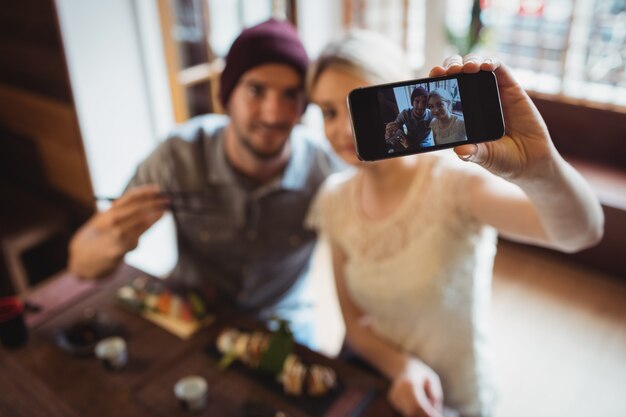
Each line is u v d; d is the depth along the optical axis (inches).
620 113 94.3
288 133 53.6
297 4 122.3
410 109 25.8
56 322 55.5
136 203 50.8
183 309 55.1
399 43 135.0
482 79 25.7
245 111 51.8
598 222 32.5
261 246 60.2
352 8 135.0
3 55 98.3
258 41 49.4
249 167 56.9
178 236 62.1
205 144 59.7
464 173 43.3
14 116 104.3
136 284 59.3
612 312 92.7
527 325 91.1
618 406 76.0
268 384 47.1
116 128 98.7
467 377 48.6
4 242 90.5
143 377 48.4
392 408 44.4
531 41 114.0
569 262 104.3
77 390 47.3
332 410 44.3
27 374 49.3
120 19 94.2
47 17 84.4
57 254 105.3
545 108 101.8
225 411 44.7
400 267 46.4
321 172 61.2
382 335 50.8
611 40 101.0
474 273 46.4
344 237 50.5
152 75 101.3
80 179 97.3
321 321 96.3
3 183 113.3
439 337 47.2
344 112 43.3
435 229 44.4
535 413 75.9
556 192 28.9
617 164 98.7
